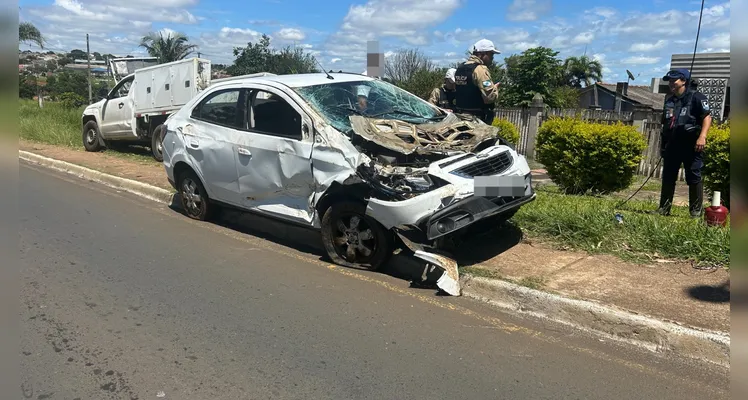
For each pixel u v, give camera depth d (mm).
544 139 10180
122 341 4004
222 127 6363
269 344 3963
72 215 7719
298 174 5504
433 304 4645
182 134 6930
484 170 5020
